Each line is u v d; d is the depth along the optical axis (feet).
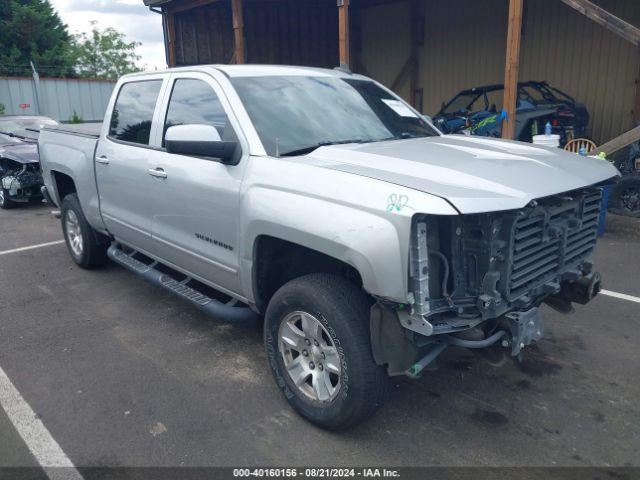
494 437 10.23
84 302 17.02
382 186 8.83
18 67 127.34
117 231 16.53
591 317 15.29
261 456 9.76
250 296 11.62
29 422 10.83
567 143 31.19
